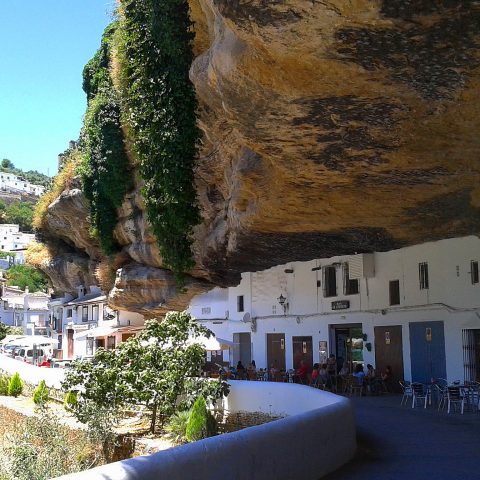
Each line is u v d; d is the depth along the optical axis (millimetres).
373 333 20312
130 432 13742
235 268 22094
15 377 22938
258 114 8625
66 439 13562
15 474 10711
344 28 6426
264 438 7234
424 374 18156
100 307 41062
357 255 20703
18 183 163750
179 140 15016
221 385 13984
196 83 10000
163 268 27094
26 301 86000
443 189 11008
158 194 17062
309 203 12188
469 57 6723
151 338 14750
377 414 15047
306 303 23422
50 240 44750
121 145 26812
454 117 8141
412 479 8180
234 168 14062
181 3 13688
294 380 22531
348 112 8227
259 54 7301
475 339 16609
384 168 9977
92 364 14086
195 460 6059
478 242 16375
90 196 30562
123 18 19422
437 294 17781
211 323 28578
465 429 12555
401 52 6730
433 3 5930
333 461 8906
